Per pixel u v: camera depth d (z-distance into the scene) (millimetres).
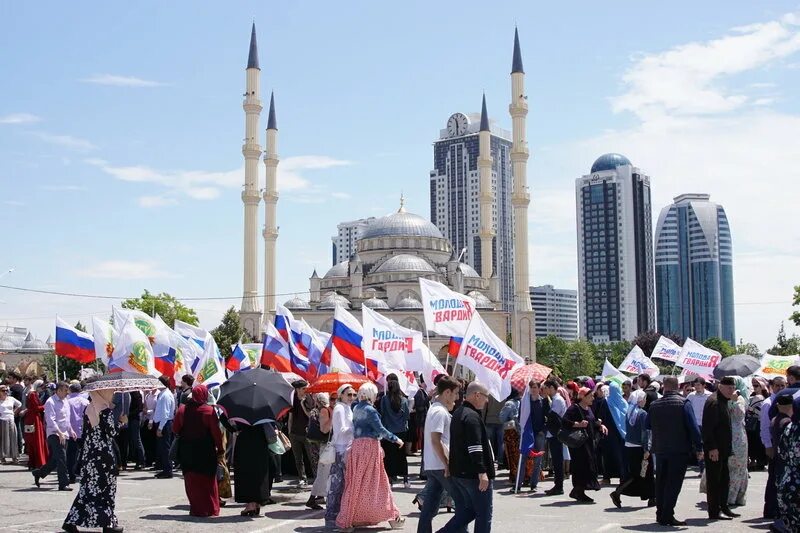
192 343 36031
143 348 29875
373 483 17969
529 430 24000
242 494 19766
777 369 36375
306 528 18266
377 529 18203
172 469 29844
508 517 19641
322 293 148125
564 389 27078
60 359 120125
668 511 18547
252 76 118750
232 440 28828
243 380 20078
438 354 119250
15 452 33469
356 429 18203
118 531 17109
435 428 15273
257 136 119062
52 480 27734
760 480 27922
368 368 30422
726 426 19609
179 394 31484
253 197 118000
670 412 18656
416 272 133375
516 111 118562
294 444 25656
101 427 17188
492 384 22672
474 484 14266
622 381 36156
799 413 14500
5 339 176625
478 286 141875
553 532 17484
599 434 26438
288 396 20219
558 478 24047
